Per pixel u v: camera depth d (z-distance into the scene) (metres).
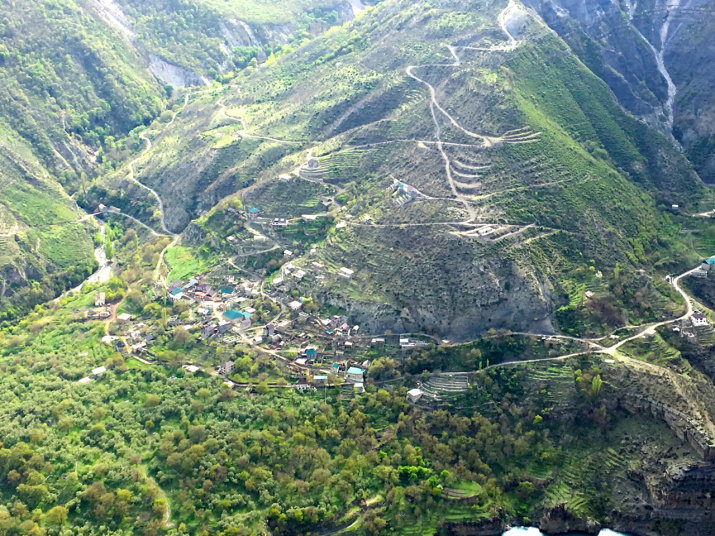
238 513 187.00
